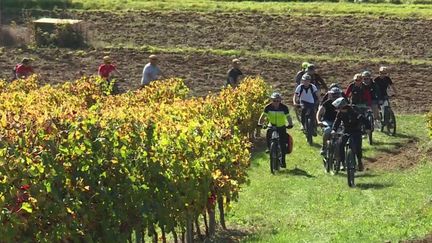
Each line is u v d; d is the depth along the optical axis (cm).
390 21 19225
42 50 17075
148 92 9494
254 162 9281
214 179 5759
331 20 19425
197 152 5531
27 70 12469
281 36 18362
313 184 8025
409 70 15300
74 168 4472
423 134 10938
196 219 5938
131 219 4881
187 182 5344
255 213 6881
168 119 6069
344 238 5228
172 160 5200
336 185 7925
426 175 8088
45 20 18338
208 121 6372
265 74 15062
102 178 4625
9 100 8162
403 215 6162
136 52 16800
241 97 9806
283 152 8750
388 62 15800
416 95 13562
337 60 16012
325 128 8656
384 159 9544
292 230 5947
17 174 4159
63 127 4556
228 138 6088
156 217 5084
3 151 4162
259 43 17838
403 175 8331
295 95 10462
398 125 11556
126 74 15000
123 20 19950
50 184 4250
